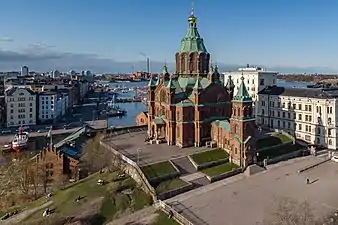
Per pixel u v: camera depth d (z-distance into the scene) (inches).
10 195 3253.0
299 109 4877.0
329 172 3388.3
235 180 3166.8
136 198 2802.7
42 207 2819.9
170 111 3937.0
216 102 4060.0
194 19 4229.8
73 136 5068.9
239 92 3449.8
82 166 3708.2
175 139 3996.1
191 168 3297.2
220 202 2664.9
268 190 2896.2
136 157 3422.7
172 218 2422.5
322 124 4544.8
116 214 2568.9
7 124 6865.2
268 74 5856.3
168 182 2982.3
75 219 2488.9
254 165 3408.0
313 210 2458.2
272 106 5339.6
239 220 2335.1
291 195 2768.2
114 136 4520.2
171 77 4067.4
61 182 3526.1
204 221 2337.6
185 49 4220.0
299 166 3575.3
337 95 4672.7
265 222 2277.3
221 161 3491.6
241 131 3400.6
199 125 3882.9
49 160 3757.4
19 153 4731.8
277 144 4008.4
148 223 2396.7
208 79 4094.5
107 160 3614.7
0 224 2618.1
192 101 3954.2
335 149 4426.7
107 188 2974.9
